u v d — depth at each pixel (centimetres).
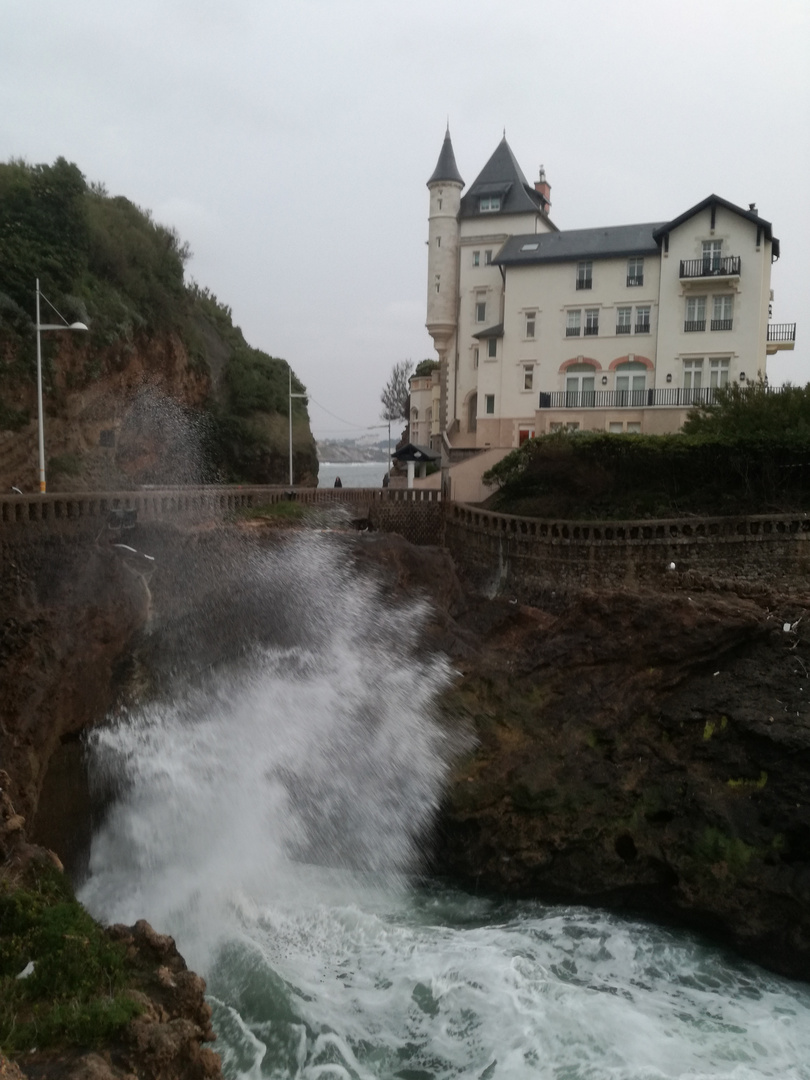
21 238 3148
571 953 1480
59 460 3164
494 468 3553
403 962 1406
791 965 1423
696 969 1443
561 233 4931
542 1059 1154
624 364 4572
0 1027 811
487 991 1312
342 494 3269
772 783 1598
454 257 5328
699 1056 1186
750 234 4275
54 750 1703
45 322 3114
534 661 2009
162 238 4459
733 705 1722
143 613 2030
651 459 3003
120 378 3616
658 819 1669
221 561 2303
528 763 1777
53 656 1734
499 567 3109
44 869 1100
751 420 3012
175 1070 841
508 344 4766
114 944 1002
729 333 4322
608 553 2806
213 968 1369
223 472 4531
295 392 5534
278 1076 1122
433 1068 1148
